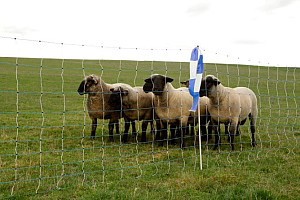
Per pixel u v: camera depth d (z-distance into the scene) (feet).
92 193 16.16
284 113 59.72
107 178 19.19
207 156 25.40
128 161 23.67
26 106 55.83
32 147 27.40
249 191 16.34
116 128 36.29
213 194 16.33
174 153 26.66
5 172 19.81
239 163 22.94
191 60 21.26
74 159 23.71
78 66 144.36
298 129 41.63
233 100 28.27
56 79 99.91
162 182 18.44
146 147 29.17
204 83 27.43
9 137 31.04
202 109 32.40
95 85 31.32
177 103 29.84
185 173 19.88
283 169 21.43
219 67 172.04
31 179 17.16
